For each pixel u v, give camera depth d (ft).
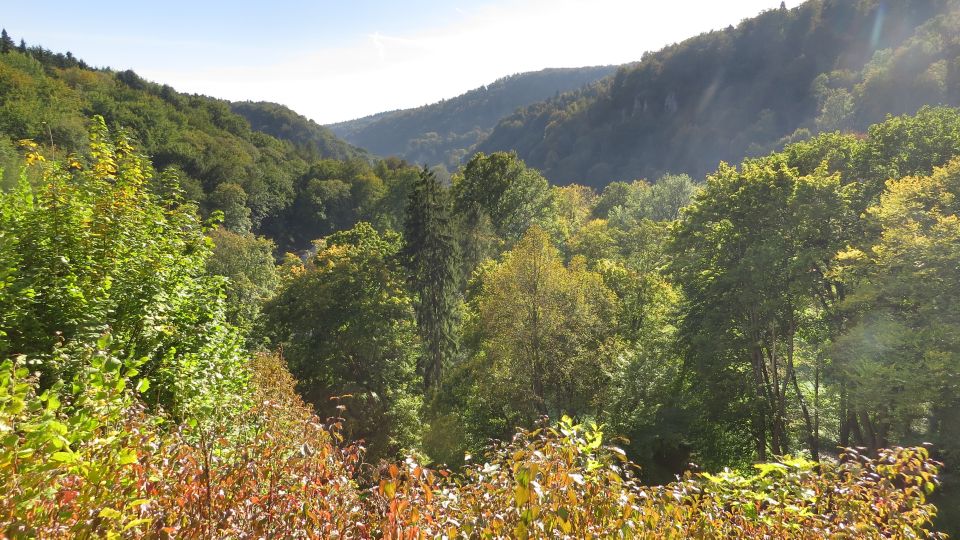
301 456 10.32
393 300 82.23
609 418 75.36
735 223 73.67
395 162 449.48
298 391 77.10
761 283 65.57
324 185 362.33
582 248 159.22
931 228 55.11
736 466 71.10
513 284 79.30
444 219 105.40
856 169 75.61
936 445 54.54
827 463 14.92
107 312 21.16
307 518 9.44
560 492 9.93
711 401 72.08
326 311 81.76
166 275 25.30
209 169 312.09
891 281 55.06
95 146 25.25
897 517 13.92
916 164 70.59
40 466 7.61
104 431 10.23
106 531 7.82
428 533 8.95
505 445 12.85
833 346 60.54
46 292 19.97
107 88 363.15
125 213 24.77
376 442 71.92
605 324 84.64
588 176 622.95
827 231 67.82
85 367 12.37
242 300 132.57
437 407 85.46
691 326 77.77
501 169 167.02
